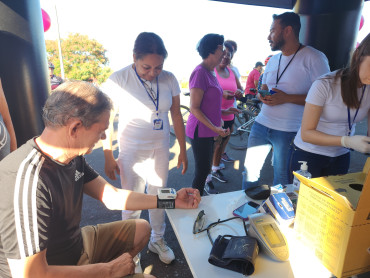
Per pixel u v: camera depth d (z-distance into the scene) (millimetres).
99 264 992
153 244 1947
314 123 1458
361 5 2367
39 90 2221
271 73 2152
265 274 843
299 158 1698
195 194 1259
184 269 1884
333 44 2434
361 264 817
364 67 1186
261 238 929
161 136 1720
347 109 1417
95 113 865
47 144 876
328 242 846
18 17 1975
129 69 1613
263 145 2223
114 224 1352
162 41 1505
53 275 852
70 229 1060
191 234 1049
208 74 2078
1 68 2014
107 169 1738
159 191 1290
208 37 2000
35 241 799
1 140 1311
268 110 2127
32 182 812
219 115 2221
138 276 1068
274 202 1134
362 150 1186
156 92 1637
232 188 3230
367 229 777
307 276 841
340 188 906
